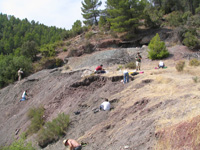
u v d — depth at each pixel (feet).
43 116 43.29
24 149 27.12
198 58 49.62
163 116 19.89
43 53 94.63
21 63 82.64
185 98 21.77
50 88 57.57
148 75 38.14
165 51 54.70
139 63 45.70
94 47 83.10
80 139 26.45
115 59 61.67
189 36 57.52
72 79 53.11
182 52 54.65
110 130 25.09
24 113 52.39
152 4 119.96
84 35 107.76
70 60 77.51
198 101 19.67
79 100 40.88
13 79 79.10
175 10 108.37
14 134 44.39
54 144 30.83
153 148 15.98
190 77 32.01
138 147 17.30
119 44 82.02
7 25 236.84
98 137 24.66
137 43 79.41
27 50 101.50
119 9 79.97
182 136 14.65
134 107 27.12
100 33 97.50
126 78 38.14
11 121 52.54
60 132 31.96
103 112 31.27
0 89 80.69
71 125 33.22
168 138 15.53
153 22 83.05
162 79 32.78
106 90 39.24
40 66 85.15
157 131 17.07
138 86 34.37
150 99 26.35
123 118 26.30
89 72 50.24
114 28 84.64
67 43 104.37
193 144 13.51
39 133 34.47
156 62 52.47
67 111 39.34
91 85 44.37
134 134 19.79
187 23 81.15
